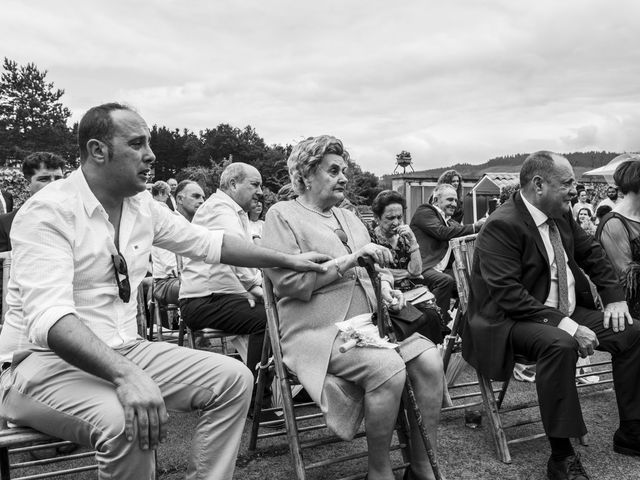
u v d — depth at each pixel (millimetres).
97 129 2064
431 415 2537
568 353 2617
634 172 3611
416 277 3811
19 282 1906
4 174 7801
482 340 2969
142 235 2295
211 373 2080
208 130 84562
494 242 2986
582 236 3318
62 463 2934
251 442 2975
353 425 2449
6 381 2061
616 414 3533
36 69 44156
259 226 5492
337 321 2580
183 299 3789
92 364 1788
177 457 2904
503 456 2877
